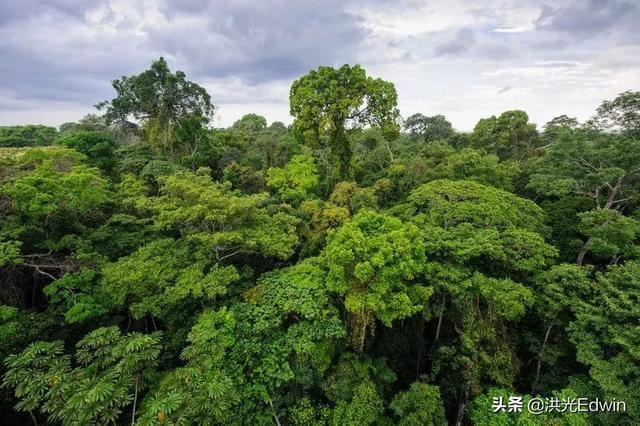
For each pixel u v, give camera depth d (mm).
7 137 37750
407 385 14344
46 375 8680
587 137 20469
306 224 18438
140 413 10477
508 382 13148
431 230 14273
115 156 27625
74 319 12336
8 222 14148
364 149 38812
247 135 41344
